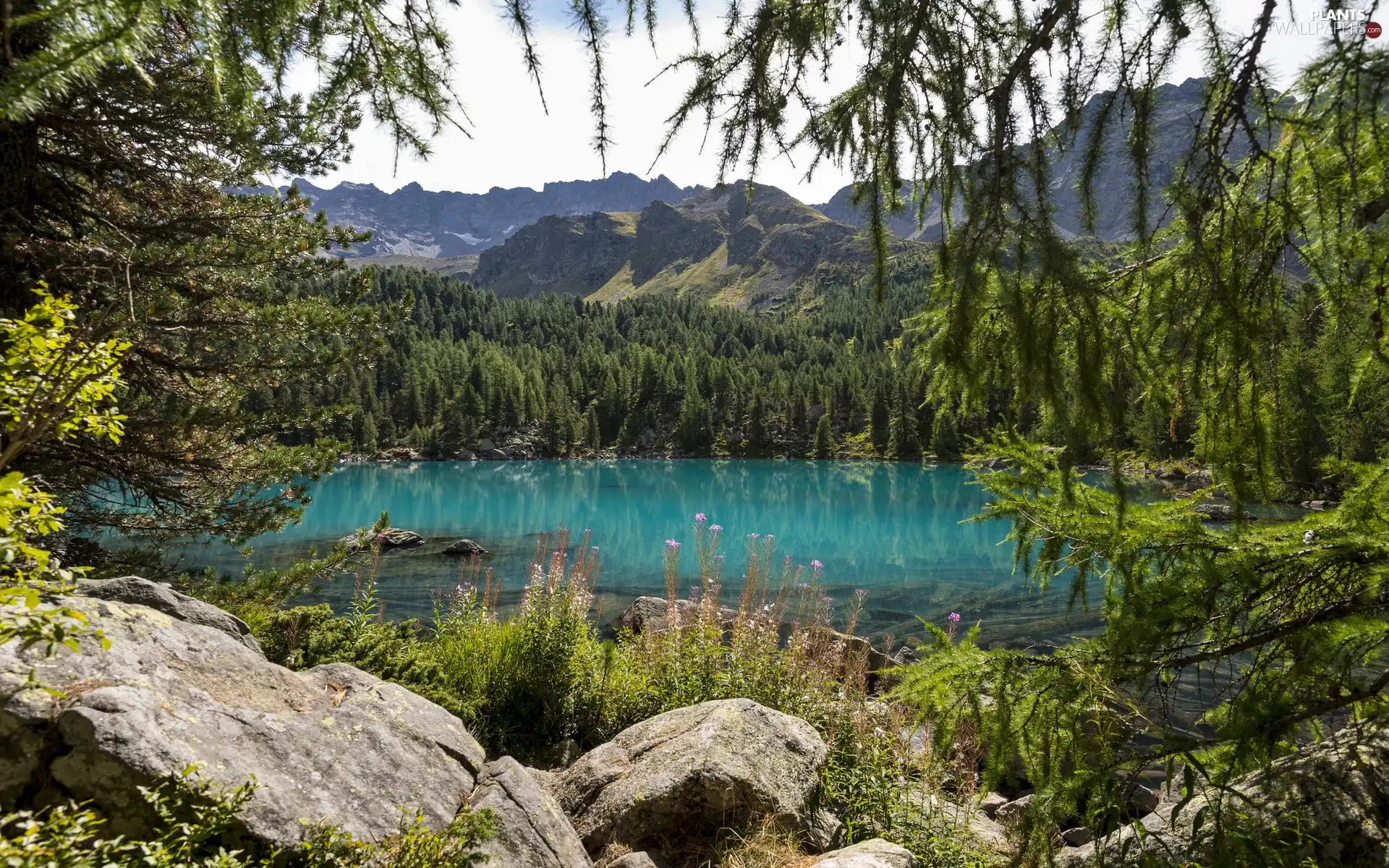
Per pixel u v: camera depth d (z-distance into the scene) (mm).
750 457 101000
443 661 6734
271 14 1518
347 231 8453
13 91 1078
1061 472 1805
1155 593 2713
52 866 1855
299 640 5848
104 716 2715
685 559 23016
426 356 117750
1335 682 2615
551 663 6684
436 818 3490
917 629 14961
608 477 69125
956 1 1828
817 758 5230
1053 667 3059
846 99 1991
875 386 98812
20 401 2039
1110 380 1802
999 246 1723
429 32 1809
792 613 13414
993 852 4727
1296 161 1883
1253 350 1897
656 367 117938
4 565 1793
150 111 6316
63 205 6734
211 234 7488
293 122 2281
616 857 4246
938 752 3342
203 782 2713
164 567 7438
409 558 22609
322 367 7613
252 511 7465
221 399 7180
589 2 1718
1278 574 2592
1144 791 4457
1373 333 2064
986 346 2111
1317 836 2785
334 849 2863
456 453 98938
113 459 6645
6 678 2705
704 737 4953
